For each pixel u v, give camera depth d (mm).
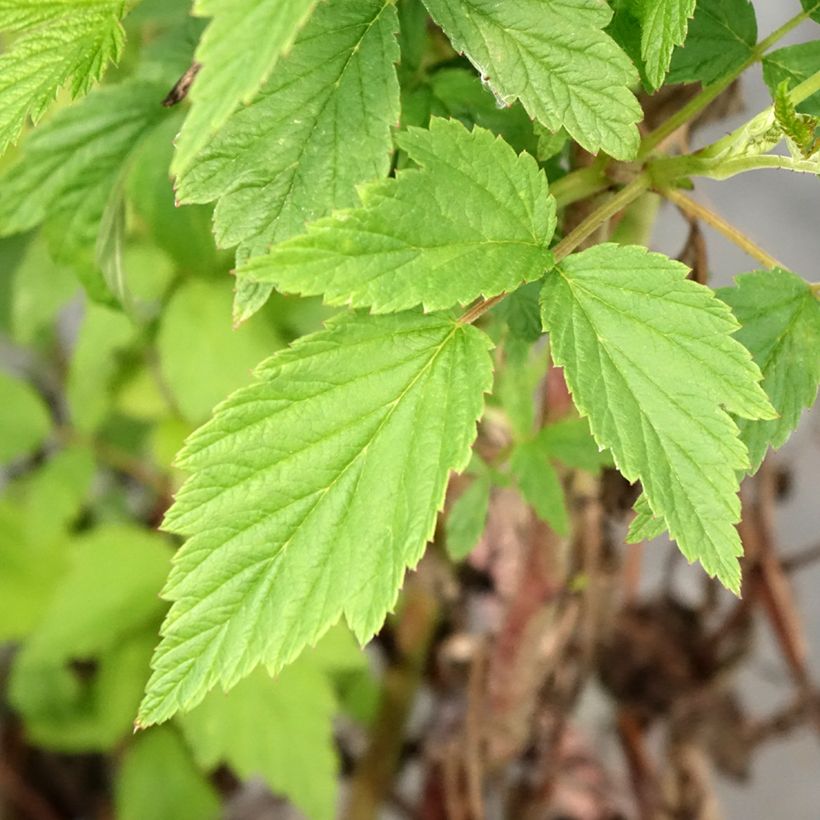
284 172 192
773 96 213
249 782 558
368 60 195
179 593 177
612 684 473
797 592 504
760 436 204
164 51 294
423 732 509
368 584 181
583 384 184
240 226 192
